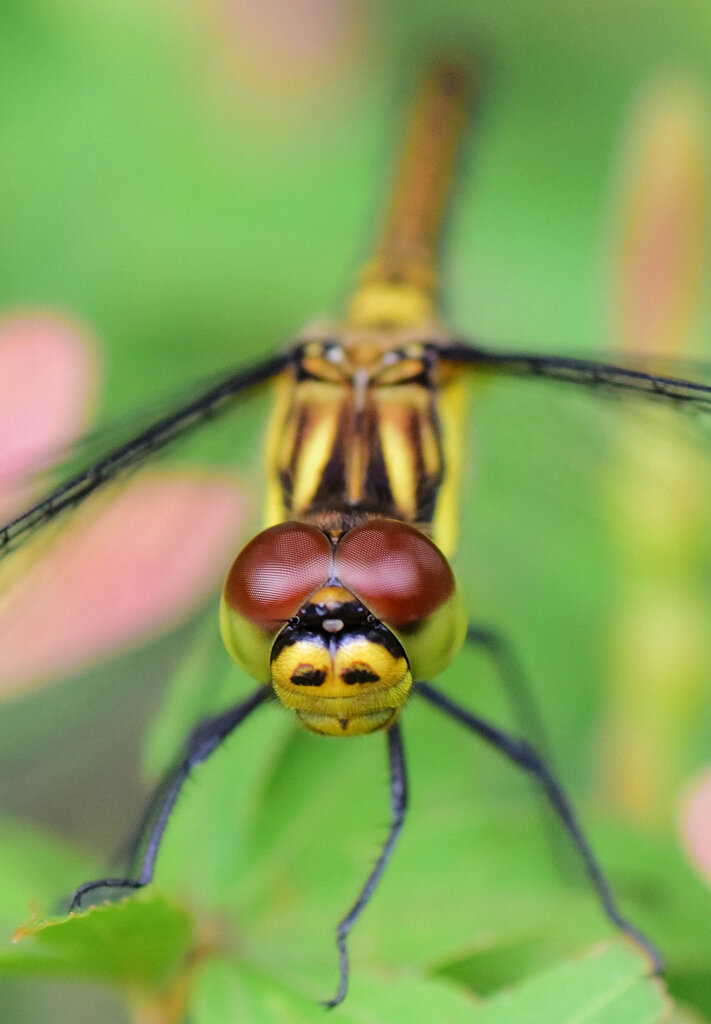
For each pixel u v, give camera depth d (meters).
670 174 0.12
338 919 0.11
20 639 0.11
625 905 0.11
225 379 0.12
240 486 0.12
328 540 0.11
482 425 0.12
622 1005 0.11
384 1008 0.11
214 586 0.11
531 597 0.12
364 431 0.11
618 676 0.12
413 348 0.12
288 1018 0.11
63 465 0.12
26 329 0.12
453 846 0.11
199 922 0.11
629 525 0.12
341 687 0.10
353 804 0.11
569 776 0.12
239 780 0.11
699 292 0.12
